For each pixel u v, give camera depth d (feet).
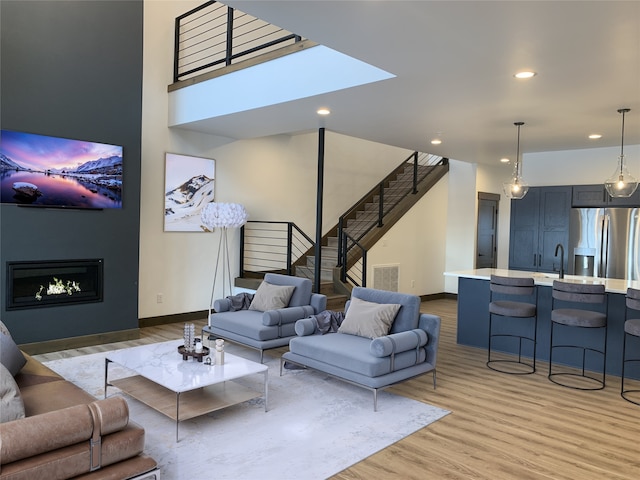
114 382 12.30
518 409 12.41
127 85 18.29
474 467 9.31
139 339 18.78
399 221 27.91
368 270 26.08
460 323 19.35
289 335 16.21
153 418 11.34
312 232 28.04
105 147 17.65
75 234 17.03
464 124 18.69
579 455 9.91
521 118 17.42
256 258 25.21
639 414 12.22
